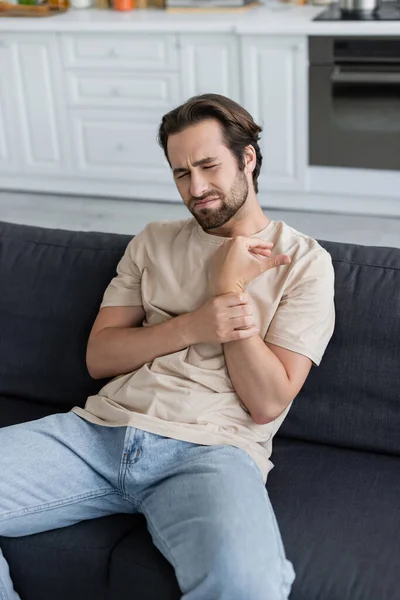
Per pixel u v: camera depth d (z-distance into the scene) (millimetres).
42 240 2047
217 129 1612
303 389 1763
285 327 1601
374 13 3865
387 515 1521
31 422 1683
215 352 1648
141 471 1560
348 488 1604
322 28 3727
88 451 1616
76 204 4465
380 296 1721
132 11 4371
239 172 1643
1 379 2004
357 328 1719
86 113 4348
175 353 1655
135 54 4125
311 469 1674
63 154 4492
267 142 4070
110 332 1740
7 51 4316
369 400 1719
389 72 3725
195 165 1613
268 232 1696
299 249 1658
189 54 4035
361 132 3902
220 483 1452
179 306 1708
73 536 1547
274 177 4145
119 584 1485
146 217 4234
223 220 1651
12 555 1564
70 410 1858
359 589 1370
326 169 4043
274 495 1593
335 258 1800
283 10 4168
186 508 1440
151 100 4207
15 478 1554
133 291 1787
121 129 4324
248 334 1564
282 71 3891
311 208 4199
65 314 1948
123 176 4438
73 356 1936
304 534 1483
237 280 1600
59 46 4223
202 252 1698
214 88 4078
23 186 4688
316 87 3871
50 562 1535
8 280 2012
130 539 1524
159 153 4320
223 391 1628
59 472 1582
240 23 3865
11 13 4320
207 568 1343
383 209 4070
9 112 4473
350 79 3797
